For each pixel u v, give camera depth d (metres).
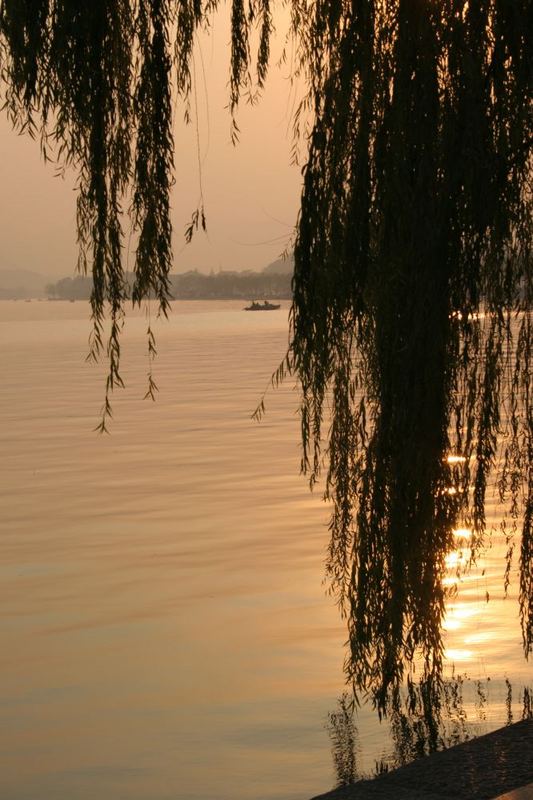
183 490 22.91
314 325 6.85
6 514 20.53
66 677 10.86
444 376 6.65
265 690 10.17
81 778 8.45
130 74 6.49
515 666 10.26
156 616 12.93
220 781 8.23
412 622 7.00
